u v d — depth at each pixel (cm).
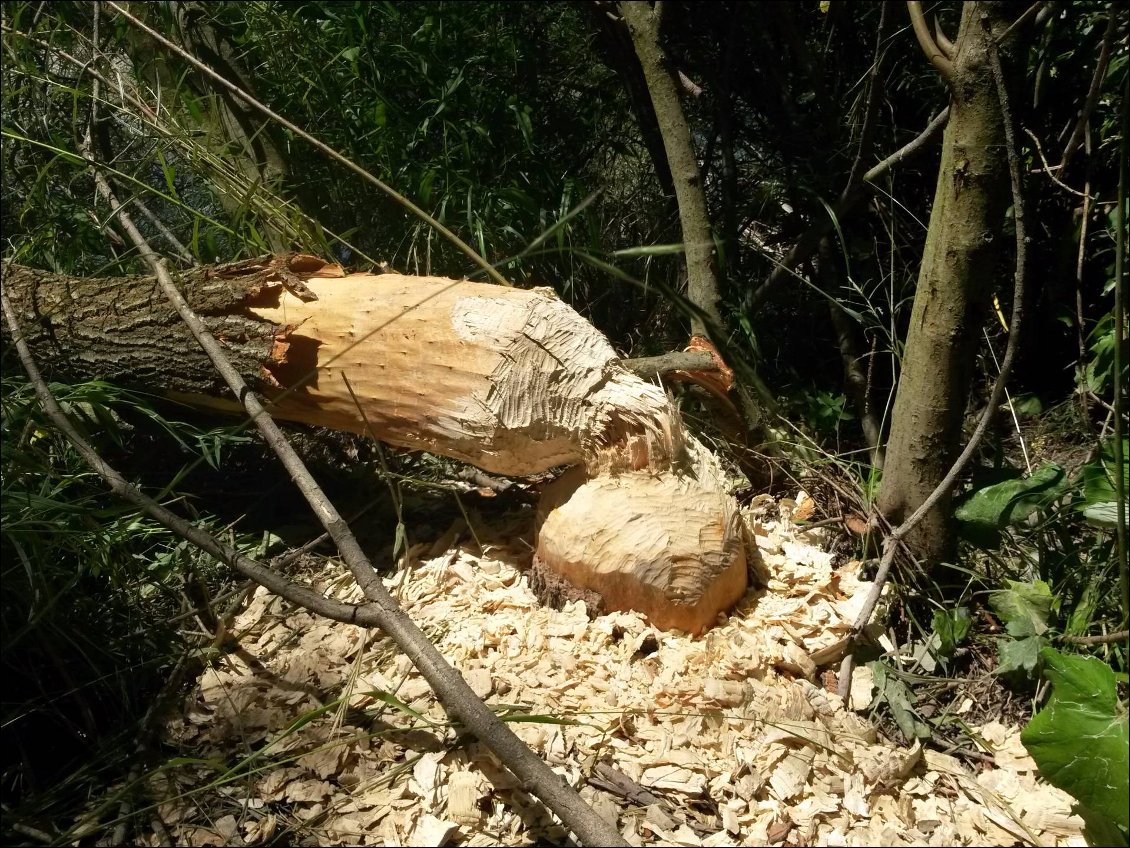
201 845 194
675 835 188
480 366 239
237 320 265
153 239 355
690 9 369
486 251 344
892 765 204
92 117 363
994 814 197
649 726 212
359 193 375
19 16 361
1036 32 216
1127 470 222
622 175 417
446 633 240
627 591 234
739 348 322
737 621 239
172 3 377
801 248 322
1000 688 232
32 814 201
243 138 378
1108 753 181
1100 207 324
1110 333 283
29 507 225
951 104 219
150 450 324
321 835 194
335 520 226
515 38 400
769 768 203
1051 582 247
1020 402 353
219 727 222
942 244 224
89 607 243
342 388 259
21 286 296
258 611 261
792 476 307
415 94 386
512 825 191
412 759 206
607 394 238
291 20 371
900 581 256
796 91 374
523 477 313
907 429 245
